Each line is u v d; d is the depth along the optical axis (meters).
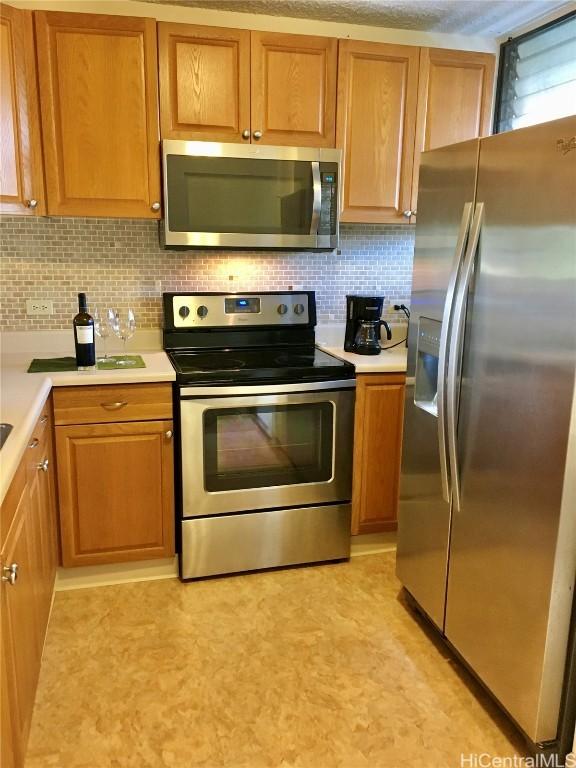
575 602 1.52
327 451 2.60
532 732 1.60
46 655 2.06
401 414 2.66
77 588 2.48
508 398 1.62
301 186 2.59
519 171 1.54
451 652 2.12
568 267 1.39
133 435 2.38
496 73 2.99
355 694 1.91
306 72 2.56
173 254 2.83
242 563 2.59
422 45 2.89
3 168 2.28
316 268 3.04
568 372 1.40
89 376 2.28
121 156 2.43
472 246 1.71
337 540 2.70
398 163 2.75
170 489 2.47
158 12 2.57
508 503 1.65
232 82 2.48
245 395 2.43
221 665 2.03
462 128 2.80
